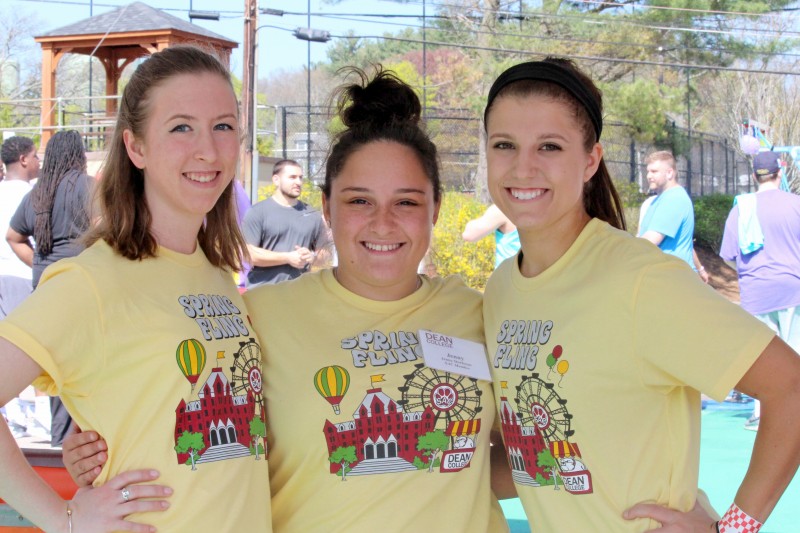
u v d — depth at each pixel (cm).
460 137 2436
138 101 214
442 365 224
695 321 192
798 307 661
